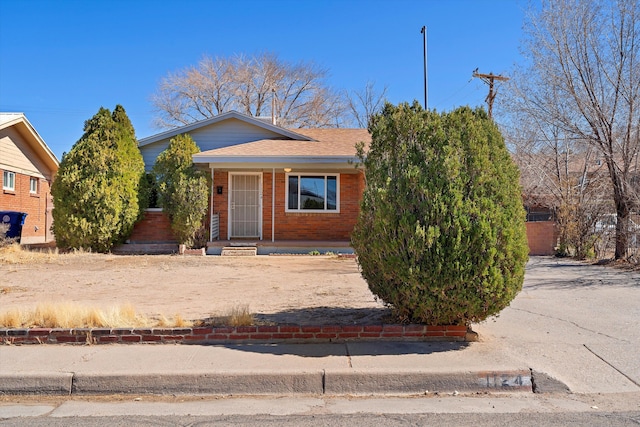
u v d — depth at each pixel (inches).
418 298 244.2
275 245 657.6
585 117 618.5
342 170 706.2
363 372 208.8
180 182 644.7
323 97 1743.4
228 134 783.1
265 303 333.7
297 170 711.7
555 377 208.5
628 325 289.7
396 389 207.8
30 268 495.8
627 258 597.0
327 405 193.3
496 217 237.0
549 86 644.7
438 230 234.5
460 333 255.0
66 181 614.2
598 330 277.9
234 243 657.6
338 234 712.4
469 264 233.9
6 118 818.2
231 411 186.9
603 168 699.4
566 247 735.7
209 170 718.5
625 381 209.8
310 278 446.9
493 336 265.0
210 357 229.6
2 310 301.0
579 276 502.0
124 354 234.7
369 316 290.0
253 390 206.7
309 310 310.5
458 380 208.7
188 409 189.3
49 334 251.3
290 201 713.6
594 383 208.5
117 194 633.6
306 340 254.4
